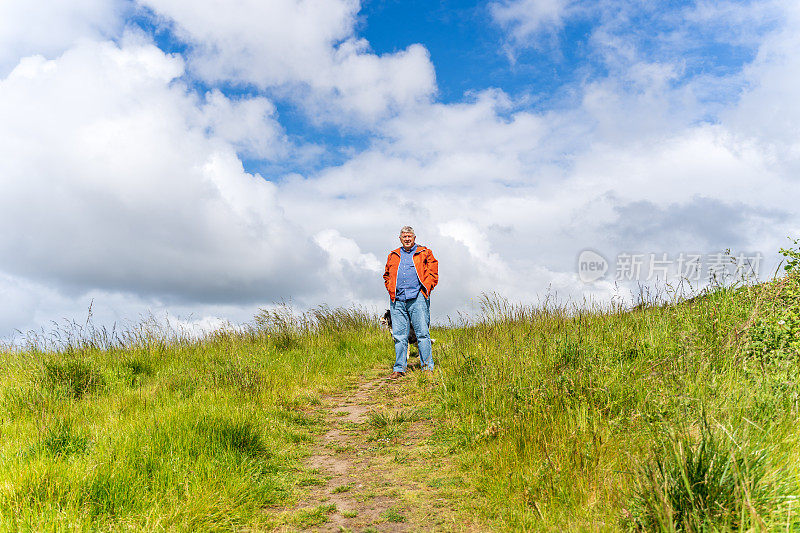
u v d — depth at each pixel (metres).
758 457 2.53
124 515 2.97
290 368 7.78
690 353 4.29
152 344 8.54
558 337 5.50
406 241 7.57
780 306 4.98
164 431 4.07
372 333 11.62
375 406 6.08
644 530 2.35
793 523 2.18
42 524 2.69
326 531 2.97
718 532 2.17
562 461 3.17
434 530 2.87
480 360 5.89
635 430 3.46
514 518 2.79
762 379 3.77
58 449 3.77
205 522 2.98
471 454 3.85
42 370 5.99
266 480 3.71
